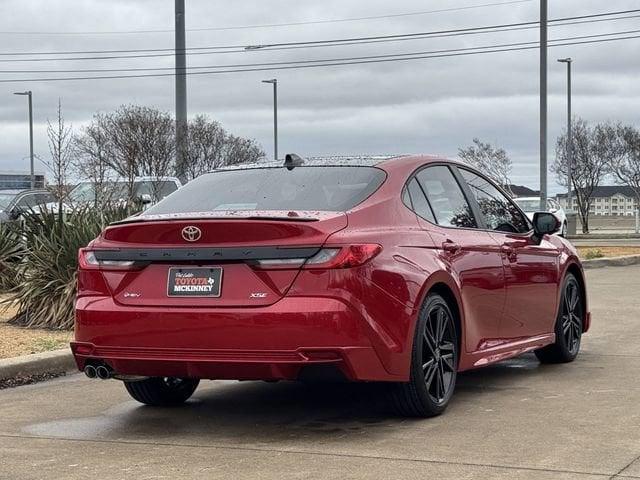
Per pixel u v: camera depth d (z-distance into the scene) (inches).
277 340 212.1
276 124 1611.7
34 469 200.8
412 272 230.7
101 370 233.9
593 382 289.3
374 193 239.1
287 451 212.2
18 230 469.1
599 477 185.8
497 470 191.9
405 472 191.9
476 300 262.7
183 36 955.3
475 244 266.4
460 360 253.6
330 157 267.9
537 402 260.1
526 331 295.6
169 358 222.4
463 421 237.8
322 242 213.9
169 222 224.1
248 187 252.8
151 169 984.9
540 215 308.3
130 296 229.0
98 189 563.8
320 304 211.2
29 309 421.7
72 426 243.8
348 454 207.8
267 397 277.4
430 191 261.9
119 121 1163.3
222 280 219.6
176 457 209.3
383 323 219.3
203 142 1402.6
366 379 216.7
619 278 673.0
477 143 1772.9
